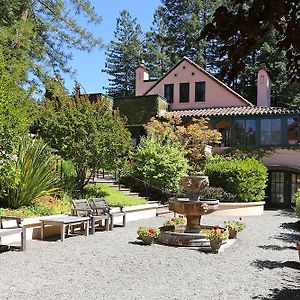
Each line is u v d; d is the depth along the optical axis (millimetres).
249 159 24297
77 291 6930
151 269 8750
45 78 21297
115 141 17156
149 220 17609
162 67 50656
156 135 25016
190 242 11477
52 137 16547
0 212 11914
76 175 17797
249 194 22016
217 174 22578
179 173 21531
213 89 31391
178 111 30734
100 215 13828
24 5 21016
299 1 2729
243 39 2930
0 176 11977
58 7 22375
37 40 22203
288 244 12570
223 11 2836
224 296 6965
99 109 17812
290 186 26828
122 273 8312
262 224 17562
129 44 55562
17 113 11875
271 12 2701
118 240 12156
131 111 29641
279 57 39062
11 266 8539
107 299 6547
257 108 29016
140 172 21906
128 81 56000
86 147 16703
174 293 7027
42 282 7414
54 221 11742
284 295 7129
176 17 49281
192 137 25438
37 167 13320
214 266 9258
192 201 11836
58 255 9773
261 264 9617
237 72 3025
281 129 27234
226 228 12992
